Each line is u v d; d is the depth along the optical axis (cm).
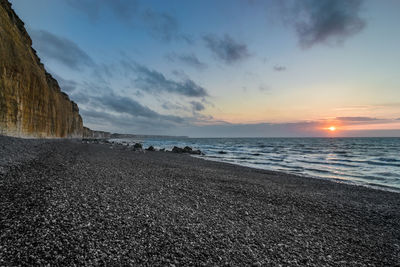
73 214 624
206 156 4159
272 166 2872
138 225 616
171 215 731
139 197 896
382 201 1258
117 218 641
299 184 1641
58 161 1612
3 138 2180
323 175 2228
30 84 3644
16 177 978
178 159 3078
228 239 607
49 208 643
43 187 857
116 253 467
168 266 446
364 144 9962
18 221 548
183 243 549
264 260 518
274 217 853
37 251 437
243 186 1398
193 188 1216
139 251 487
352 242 686
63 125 6688
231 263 488
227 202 996
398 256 614
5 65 2797
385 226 859
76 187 916
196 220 716
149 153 3853
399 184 1825
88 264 418
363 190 1547
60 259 421
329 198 1251
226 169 2238
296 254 568
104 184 1046
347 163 3238
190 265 460
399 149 6475
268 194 1231
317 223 834
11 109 2858
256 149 6550
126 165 1894
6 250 429
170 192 1063
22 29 4203
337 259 568
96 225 578
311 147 7731
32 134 3666
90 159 2012
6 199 693
